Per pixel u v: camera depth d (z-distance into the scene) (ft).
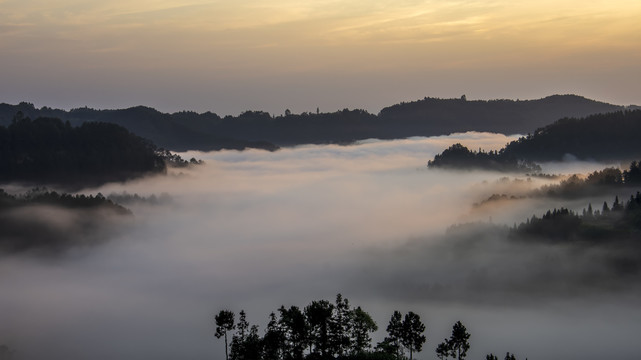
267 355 344.69
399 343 374.84
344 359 340.39
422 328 365.20
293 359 344.69
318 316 339.36
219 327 360.89
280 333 346.95
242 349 347.56
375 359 338.54
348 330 348.18
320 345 345.10
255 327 362.33
